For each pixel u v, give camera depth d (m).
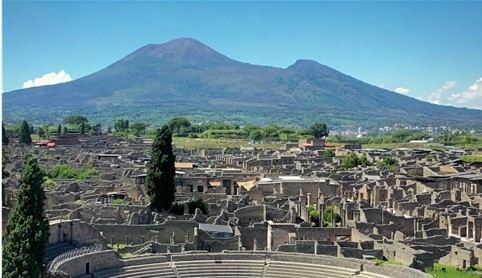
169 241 118.38
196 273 102.88
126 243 115.81
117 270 96.62
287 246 111.69
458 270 104.31
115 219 122.50
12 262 69.81
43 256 72.94
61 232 97.88
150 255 102.81
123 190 167.62
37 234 71.44
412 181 199.25
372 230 126.38
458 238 119.88
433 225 134.38
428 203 160.12
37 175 72.75
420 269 101.94
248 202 156.75
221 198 159.88
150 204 136.75
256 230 120.81
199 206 140.50
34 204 72.12
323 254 110.50
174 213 137.75
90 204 136.38
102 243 106.00
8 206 118.25
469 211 140.25
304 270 104.06
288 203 150.12
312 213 143.62
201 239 114.81
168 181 137.00
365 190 177.50
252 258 106.81
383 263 103.19
